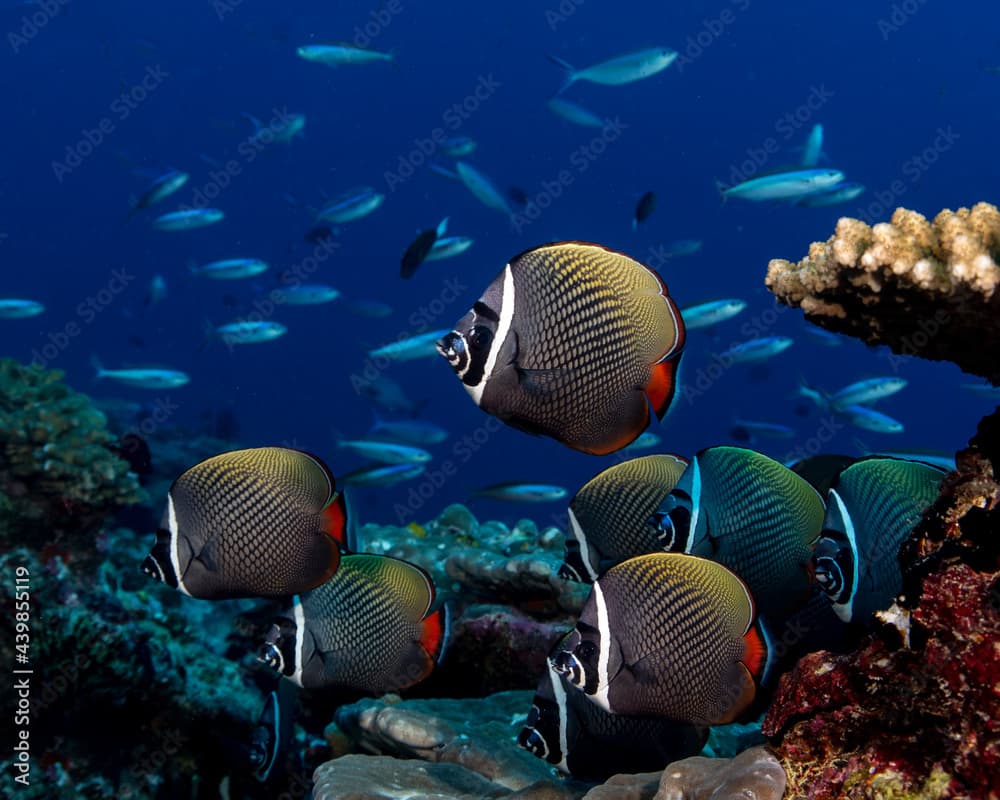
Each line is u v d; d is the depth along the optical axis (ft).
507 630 15.35
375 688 9.49
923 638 5.89
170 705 15.38
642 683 6.86
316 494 8.79
